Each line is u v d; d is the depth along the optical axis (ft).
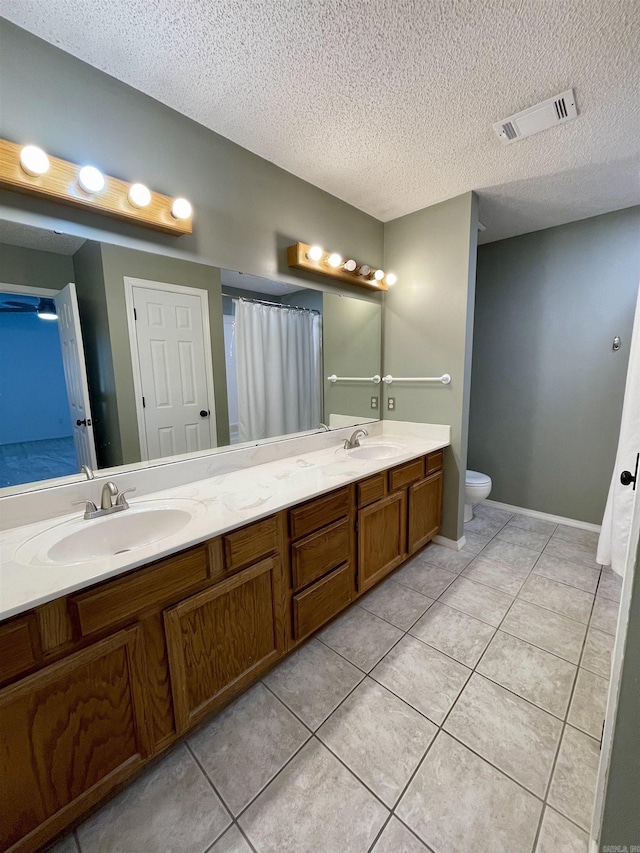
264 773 3.80
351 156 6.07
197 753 4.02
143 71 4.33
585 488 9.37
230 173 5.69
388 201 7.66
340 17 3.69
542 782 3.67
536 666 5.10
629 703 2.39
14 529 4.00
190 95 4.73
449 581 7.19
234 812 3.47
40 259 4.14
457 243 7.54
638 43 3.91
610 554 7.24
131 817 3.44
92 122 4.29
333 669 5.12
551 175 6.70
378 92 4.69
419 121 5.24
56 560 3.60
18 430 4.09
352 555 6.01
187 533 3.81
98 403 4.68
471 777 3.73
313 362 7.43
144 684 3.51
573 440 9.41
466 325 7.66
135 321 4.93
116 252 4.67
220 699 4.20
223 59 4.16
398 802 3.52
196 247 5.40
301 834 3.30
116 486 4.55
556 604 6.43
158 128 4.84
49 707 2.96
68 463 4.48
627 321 8.41
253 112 5.05
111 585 3.20
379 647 5.51
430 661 5.23
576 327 9.07
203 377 5.72
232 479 5.71
